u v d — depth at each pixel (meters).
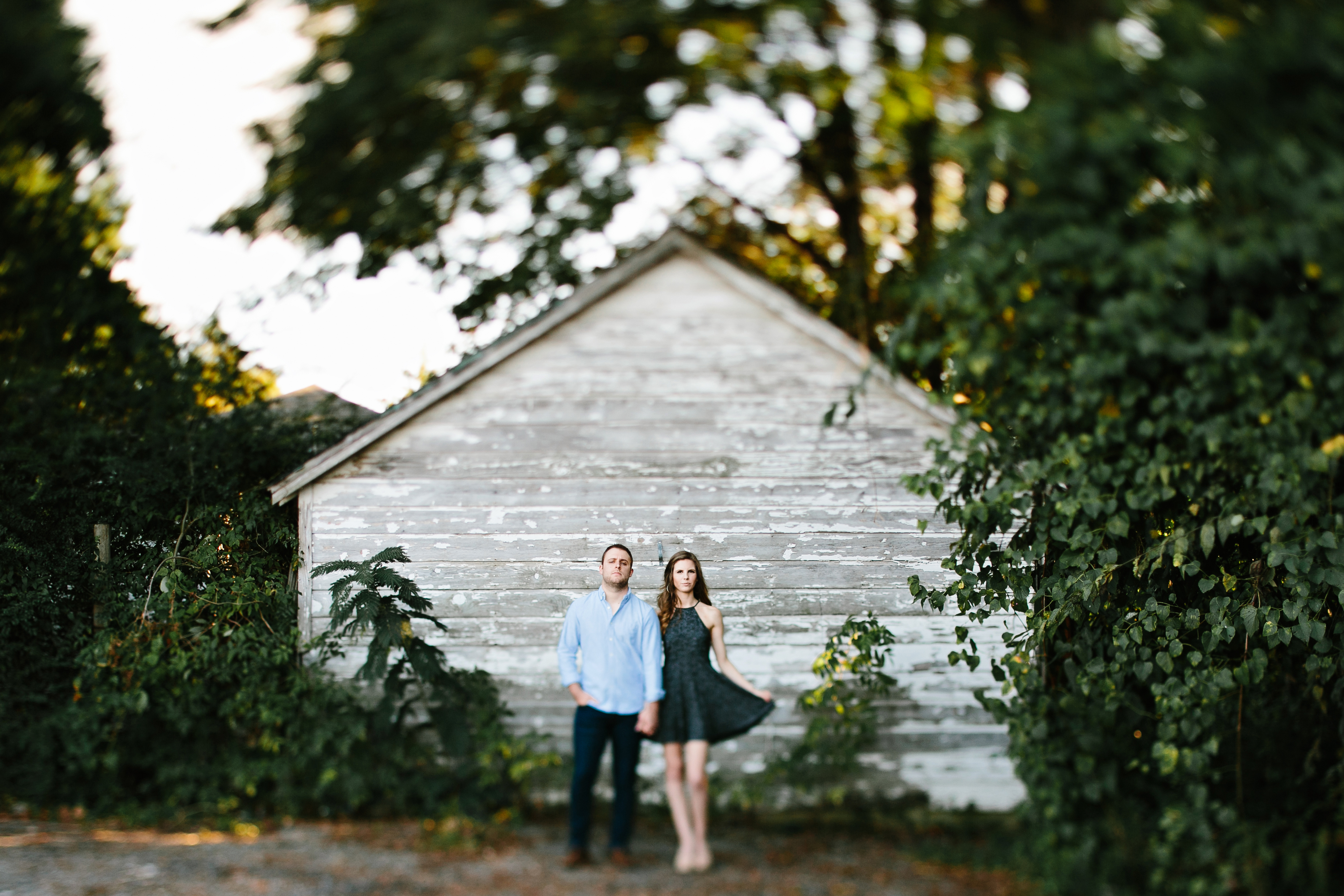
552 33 12.00
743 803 7.66
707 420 8.33
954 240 7.61
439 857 6.57
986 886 6.25
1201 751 6.71
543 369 8.39
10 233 11.40
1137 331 6.62
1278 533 6.46
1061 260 6.89
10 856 6.37
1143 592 7.27
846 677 7.98
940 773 7.86
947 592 7.38
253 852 6.61
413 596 7.76
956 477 8.16
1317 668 6.75
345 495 8.30
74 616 8.15
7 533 8.03
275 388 10.46
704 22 12.54
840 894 6.02
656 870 6.36
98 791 7.57
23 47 11.78
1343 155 6.34
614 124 13.75
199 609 8.00
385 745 7.57
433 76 11.53
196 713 7.64
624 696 6.31
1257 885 5.86
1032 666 7.49
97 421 9.23
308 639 8.16
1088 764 6.93
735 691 6.44
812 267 15.01
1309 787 6.80
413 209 13.09
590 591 8.21
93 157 12.59
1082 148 7.01
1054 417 7.04
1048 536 7.26
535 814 7.55
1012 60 11.16
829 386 8.33
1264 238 6.38
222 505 8.51
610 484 8.29
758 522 8.23
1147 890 6.12
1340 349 6.25
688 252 8.38
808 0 11.97
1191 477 6.80
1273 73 6.66
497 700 7.91
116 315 10.95
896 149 13.66
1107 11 10.02
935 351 7.29
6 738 7.61
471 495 8.29
